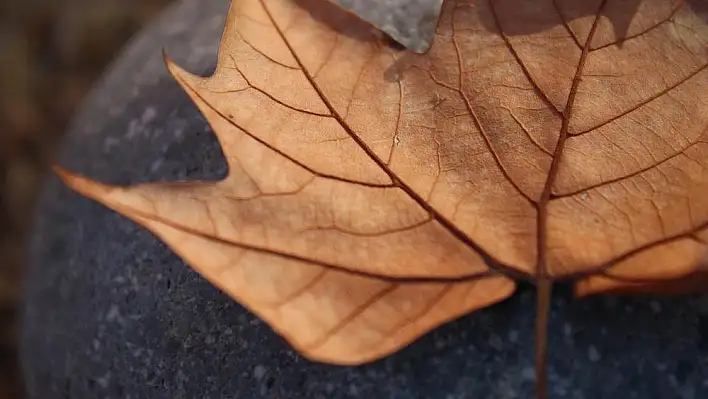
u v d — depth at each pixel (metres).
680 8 0.23
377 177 0.24
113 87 0.30
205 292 0.26
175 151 0.27
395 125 0.24
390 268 0.23
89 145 0.29
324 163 0.24
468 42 0.23
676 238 0.23
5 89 0.50
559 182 0.23
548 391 0.24
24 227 0.47
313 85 0.24
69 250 0.28
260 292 0.23
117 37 0.51
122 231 0.27
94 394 0.27
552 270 0.23
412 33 0.24
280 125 0.24
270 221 0.23
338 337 0.23
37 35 0.51
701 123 0.23
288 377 0.25
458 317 0.24
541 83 0.23
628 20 0.23
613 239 0.23
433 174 0.23
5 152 0.49
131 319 0.26
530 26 0.23
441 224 0.23
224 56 0.24
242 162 0.24
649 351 0.24
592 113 0.23
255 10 0.24
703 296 0.24
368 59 0.24
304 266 0.23
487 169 0.23
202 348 0.25
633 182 0.23
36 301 0.29
